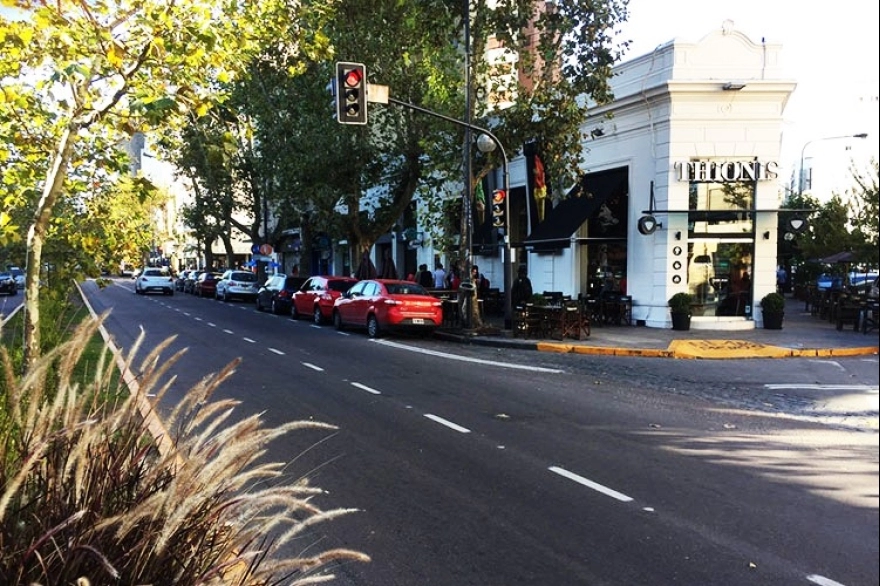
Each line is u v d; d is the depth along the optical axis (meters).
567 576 4.38
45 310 8.66
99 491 2.40
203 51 6.09
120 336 17.81
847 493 5.98
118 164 6.19
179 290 52.66
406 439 7.76
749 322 19.52
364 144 23.52
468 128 18.33
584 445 7.57
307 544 4.84
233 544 2.59
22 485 2.32
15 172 6.09
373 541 4.92
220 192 37.12
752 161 19.34
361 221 27.42
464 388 11.03
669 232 19.53
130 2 5.69
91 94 5.92
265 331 20.36
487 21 18.25
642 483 6.25
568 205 22.34
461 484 6.20
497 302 25.41
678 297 18.98
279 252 50.69
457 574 4.41
